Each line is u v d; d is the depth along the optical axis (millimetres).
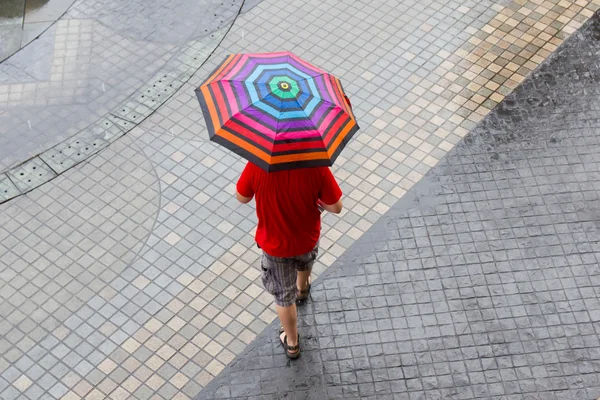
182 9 9180
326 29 9023
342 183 7516
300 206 5336
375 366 6254
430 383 6160
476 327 6492
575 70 8625
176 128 7953
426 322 6523
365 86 8414
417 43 8891
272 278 5777
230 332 6449
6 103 8117
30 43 8727
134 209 7258
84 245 6977
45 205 7254
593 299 6684
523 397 6082
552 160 7750
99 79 8391
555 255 6988
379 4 9352
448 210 7320
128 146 7766
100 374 6172
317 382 6160
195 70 8516
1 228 7062
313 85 5434
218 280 6781
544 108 8234
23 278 6730
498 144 7887
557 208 7348
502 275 6840
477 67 8641
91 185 7430
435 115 8148
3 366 6184
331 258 6953
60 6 9141
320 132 5184
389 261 6938
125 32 8906
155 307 6582
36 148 7715
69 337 6371
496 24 9133
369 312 6586
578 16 9242
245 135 5176
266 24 9055
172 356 6293
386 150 7809
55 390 6070
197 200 7355
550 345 6383
